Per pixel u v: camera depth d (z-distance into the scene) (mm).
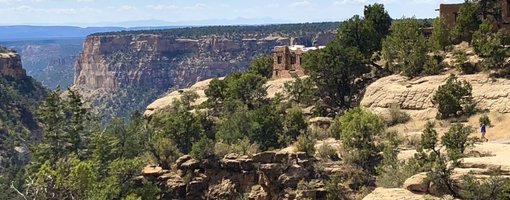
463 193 39688
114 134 97000
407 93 80750
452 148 47406
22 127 173375
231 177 73688
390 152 58031
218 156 75750
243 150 75312
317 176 67438
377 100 83438
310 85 95250
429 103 77938
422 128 72938
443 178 40906
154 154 80625
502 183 39219
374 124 66875
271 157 71562
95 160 82812
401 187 45031
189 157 77500
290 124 81188
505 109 70562
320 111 89250
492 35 83125
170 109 110500
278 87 104875
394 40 94312
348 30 103938
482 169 42562
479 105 73688
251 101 100062
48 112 91625
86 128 99500
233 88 100625
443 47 94438
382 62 104250
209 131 91312
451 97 73625
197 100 113625
